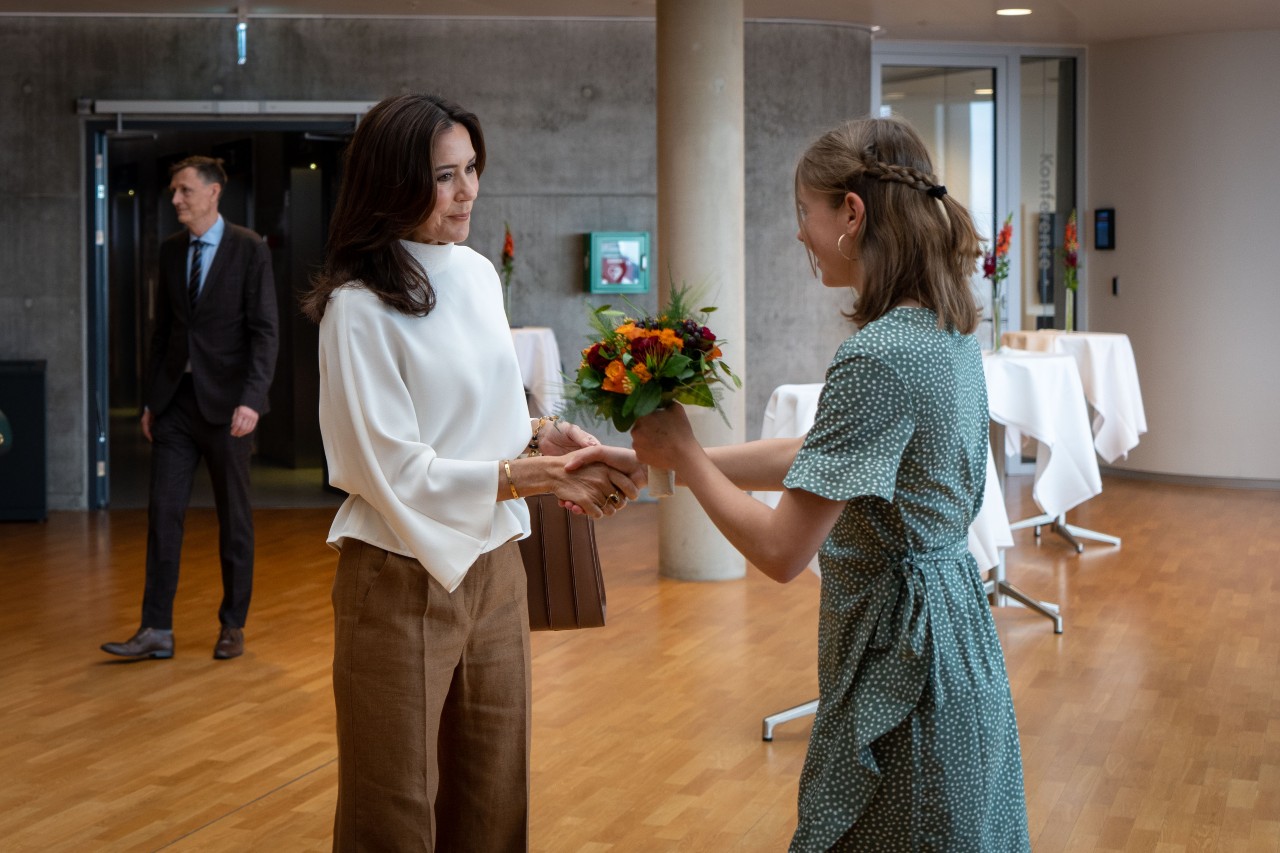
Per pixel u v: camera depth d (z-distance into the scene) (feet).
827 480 5.47
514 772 7.40
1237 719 14.15
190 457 16.67
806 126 29.50
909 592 5.74
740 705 14.65
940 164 32.12
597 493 6.79
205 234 16.31
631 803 11.84
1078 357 25.03
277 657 16.71
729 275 20.35
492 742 7.33
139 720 14.23
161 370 16.43
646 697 14.96
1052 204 32.86
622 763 12.87
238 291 16.25
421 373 6.84
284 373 35.70
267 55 28.63
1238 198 30.37
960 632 5.82
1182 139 30.71
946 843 5.71
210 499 30.07
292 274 34.58
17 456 27.02
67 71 28.37
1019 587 20.62
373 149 6.81
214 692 15.24
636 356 6.04
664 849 10.84
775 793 12.06
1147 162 31.22
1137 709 14.51
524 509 7.42
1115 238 32.04
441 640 6.98
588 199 29.37
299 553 23.65
